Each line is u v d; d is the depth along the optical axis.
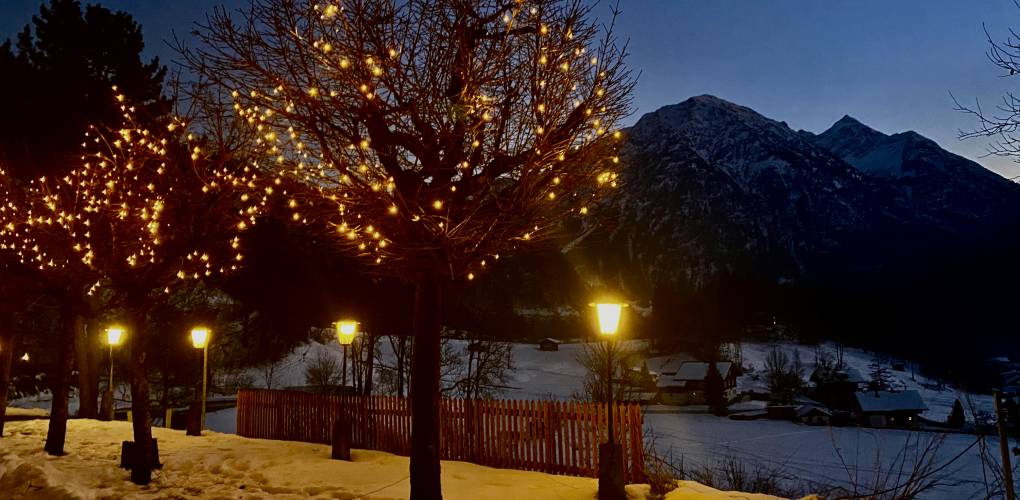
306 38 6.57
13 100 17.17
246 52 6.59
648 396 93.50
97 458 11.90
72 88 18.25
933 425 76.62
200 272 14.08
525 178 6.39
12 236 11.65
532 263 145.00
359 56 6.32
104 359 38.59
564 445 10.72
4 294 13.50
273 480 9.93
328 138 6.62
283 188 7.33
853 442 62.12
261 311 57.06
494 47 6.97
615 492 8.30
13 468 9.55
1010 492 7.45
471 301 68.06
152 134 12.09
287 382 54.41
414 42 6.72
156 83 20.52
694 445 60.06
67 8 19.28
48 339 36.22
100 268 11.49
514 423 11.35
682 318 148.62
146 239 10.99
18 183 12.62
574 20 7.11
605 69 7.21
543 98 6.80
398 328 39.09
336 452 11.69
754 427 73.62
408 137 6.85
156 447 11.01
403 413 13.42
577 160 7.06
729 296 158.88
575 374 100.25
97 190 11.56
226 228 11.20
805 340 143.12
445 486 9.31
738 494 8.46
